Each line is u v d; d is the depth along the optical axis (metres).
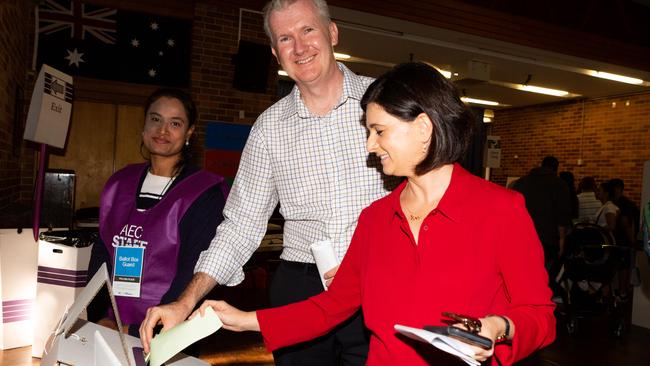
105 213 2.03
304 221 1.83
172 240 1.94
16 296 3.58
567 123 10.91
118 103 6.12
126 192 2.03
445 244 1.13
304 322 1.37
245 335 4.38
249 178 1.88
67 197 4.15
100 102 6.06
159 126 2.04
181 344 1.19
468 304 1.11
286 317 1.37
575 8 7.53
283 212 1.87
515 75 8.85
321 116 1.76
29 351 3.55
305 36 1.61
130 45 6.05
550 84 9.46
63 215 4.13
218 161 6.18
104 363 1.16
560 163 11.02
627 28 8.01
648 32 8.21
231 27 6.24
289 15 1.61
